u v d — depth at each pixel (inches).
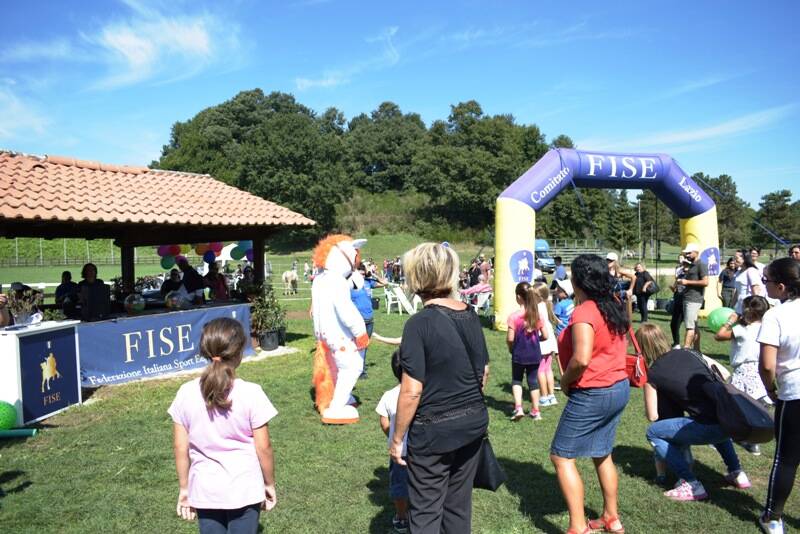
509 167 2942.9
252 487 98.5
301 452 207.9
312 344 449.7
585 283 133.0
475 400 105.3
